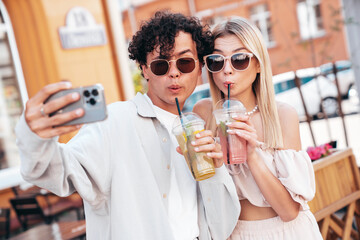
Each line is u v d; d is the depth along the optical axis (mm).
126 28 14320
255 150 1948
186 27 1687
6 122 7328
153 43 1656
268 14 13812
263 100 2018
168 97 1675
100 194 1574
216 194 1712
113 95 6926
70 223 3938
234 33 1959
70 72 6461
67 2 6488
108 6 6934
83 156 1465
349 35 7035
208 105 2207
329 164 2762
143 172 1596
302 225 2006
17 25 6230
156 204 1581
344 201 2793
